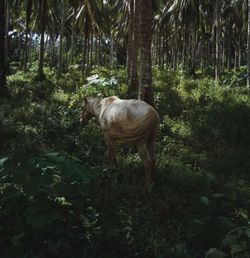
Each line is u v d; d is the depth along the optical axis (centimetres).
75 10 3133
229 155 954
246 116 1178
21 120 1195
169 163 881
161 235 621
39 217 507
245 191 778
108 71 2338
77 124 1122
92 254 554
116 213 675
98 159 902
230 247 540
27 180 508
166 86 1703
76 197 655
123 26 3375
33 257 518
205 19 3281
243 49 5109
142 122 756
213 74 2953
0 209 559
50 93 1658
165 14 3177
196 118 1205
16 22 4494
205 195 660
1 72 1628
